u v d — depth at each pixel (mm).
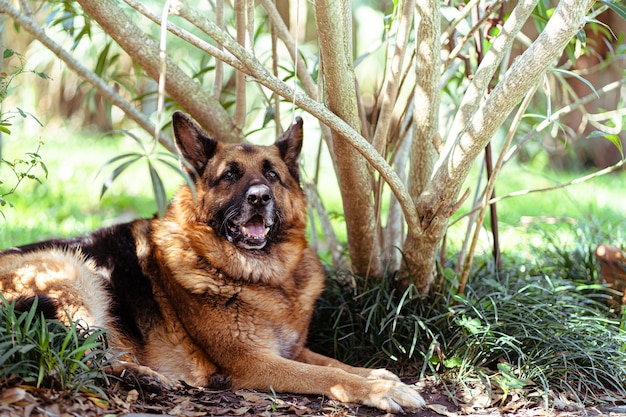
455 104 6402
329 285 5258
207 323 4223
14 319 3432
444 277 4977
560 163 14469
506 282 5152
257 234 4293
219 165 4434
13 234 7742
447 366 4258
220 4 4883
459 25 5188
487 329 4258
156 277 4426
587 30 9289
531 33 11242
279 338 4410
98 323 4152
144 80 9570
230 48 3648
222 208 4324
